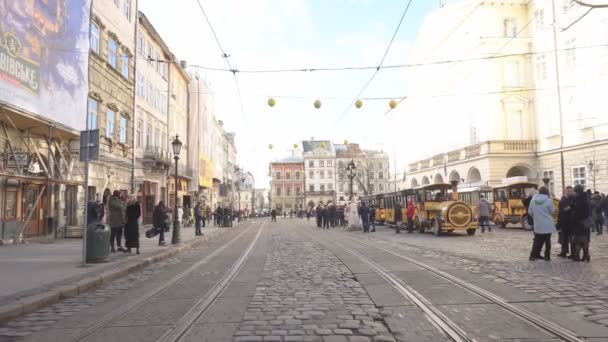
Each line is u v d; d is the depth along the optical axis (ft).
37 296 25.03
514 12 123.65
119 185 89.76
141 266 40.22
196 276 34.50
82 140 38.11
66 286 28.07
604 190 95.86
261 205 501.56
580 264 35.70
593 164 98.89
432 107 162.20
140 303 24.98
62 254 46.24
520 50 120.98
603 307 21.56
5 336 19.19
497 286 27.09
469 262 38.27
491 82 121.29
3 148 56.34
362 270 35.01
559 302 22.71
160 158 107.14
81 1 66.95
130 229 47.26
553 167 112.27
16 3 50.65
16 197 59.41
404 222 95.30
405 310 21.84
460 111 138.51
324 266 38.11
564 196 40.19
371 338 17.76
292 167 369.09
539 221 37.91
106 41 82.64
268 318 20.94
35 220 64.44
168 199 125.70
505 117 120.98
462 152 132.98
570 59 106.42
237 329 19.21
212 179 182.60
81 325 20.67
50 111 58.13
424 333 18.10
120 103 89.97
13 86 50.01
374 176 328.49
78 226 70.49
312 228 118.11
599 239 58.13
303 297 25.52
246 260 44.04
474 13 126.21
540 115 118.11
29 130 61.87
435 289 26.61
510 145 119.14
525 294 24.68
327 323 19.92
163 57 124.67
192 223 132.05
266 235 86.58
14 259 42.06
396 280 29.99
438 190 82.38
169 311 22.80
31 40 53.72
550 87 113.60
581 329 18.04
